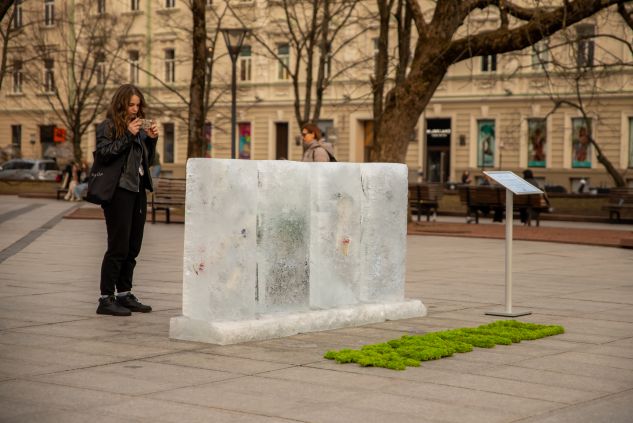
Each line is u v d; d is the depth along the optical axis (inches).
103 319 350.3
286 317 321.4
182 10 2329.0
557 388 249.3
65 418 211.3
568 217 1322.6
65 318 351.3
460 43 944.3
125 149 355.3
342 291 350.3
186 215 305.9
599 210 1408.7
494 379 258.8
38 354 283.0
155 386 243.6
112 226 358.0
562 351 302.0
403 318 365.7
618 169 1902.1
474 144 2069.4
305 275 335.6
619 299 434.6
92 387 241.4
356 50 2146.9
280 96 2272.4
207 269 304.3
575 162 1958.7
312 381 252.1
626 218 1267.2
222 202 305.3
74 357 279.1
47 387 240.5
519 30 920.3
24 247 675.4
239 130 2348.7
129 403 225.6
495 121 2038.6
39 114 2536.9
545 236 864.9
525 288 475.8
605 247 769.6
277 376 257.4
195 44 1122.0
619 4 972.6
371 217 359.3
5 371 258.8
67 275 492.1
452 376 261.6
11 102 2667.3
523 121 2001.7
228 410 220.5
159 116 2140.7
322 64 1403.8
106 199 351.9
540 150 1991.9
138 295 421.1
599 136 1918.1
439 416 218.2
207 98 1705.2
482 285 486.6
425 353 284.0
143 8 2388.0
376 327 344.2
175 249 679.7
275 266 325.1
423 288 470.9
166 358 279.6
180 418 213.0
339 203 346.6
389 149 984.3
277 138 2305.6
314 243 340.5
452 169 2091.5
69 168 1815.9
